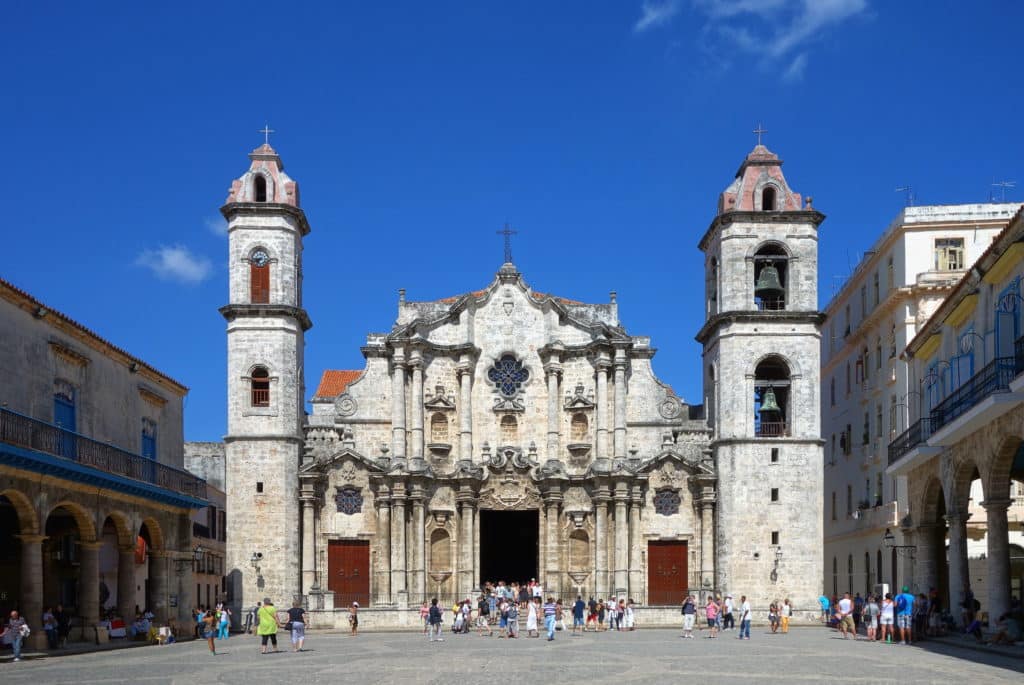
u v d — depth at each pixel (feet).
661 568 212.43
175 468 172.76
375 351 220.43
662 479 214.07
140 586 213.87
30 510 124.57
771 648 133.49
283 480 205.46
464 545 213.46
